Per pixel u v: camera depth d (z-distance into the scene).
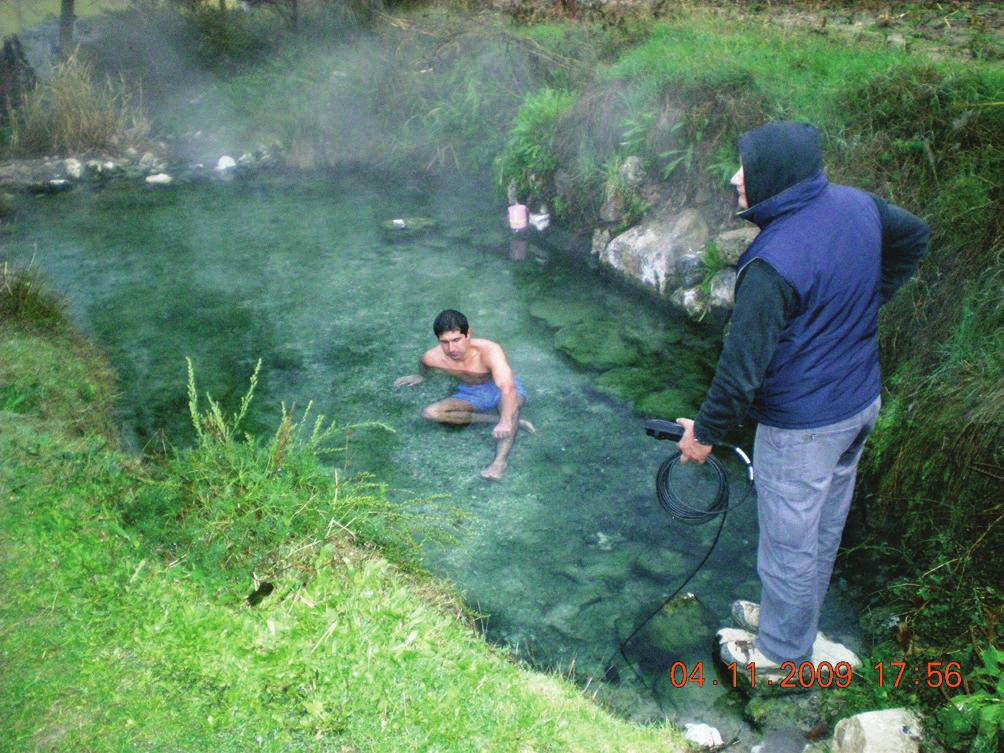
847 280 2.55
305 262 7.51
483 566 4.00
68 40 11.91
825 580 3.17
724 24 8.51
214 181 9.99
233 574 3.00
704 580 3.92
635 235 7.01
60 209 9.08
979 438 3.74
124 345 6.00
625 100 7.37
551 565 4.01
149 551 3.06
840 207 2.56
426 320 6.35
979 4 8.42
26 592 2.83
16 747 2.32
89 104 10.68
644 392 5.37
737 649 3.35
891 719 2.78
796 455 2.74
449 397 5.23
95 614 2.76
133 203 9.25
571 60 9.09
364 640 2.74
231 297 6.80
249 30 12.27
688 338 6.08
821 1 9.21
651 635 3.62
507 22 10.52
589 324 6.30
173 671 2.57
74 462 3.49
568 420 5.09
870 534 4.10
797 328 2.57
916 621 3.45
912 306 4.65
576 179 7.76
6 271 6.16
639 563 4.02
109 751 2.31
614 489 4.52
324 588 2.96
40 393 4.64
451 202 9.07
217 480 3.38
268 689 2.54
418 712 2.50
